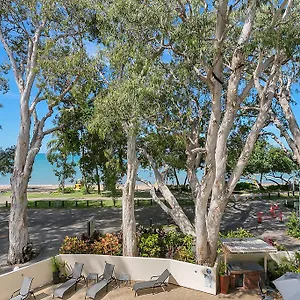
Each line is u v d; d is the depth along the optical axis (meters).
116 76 13.83
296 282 9.02
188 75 11.59
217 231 12.48
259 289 11.52
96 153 22.44
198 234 12.44
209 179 11.77
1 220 26.05
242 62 11.27
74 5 14.45
